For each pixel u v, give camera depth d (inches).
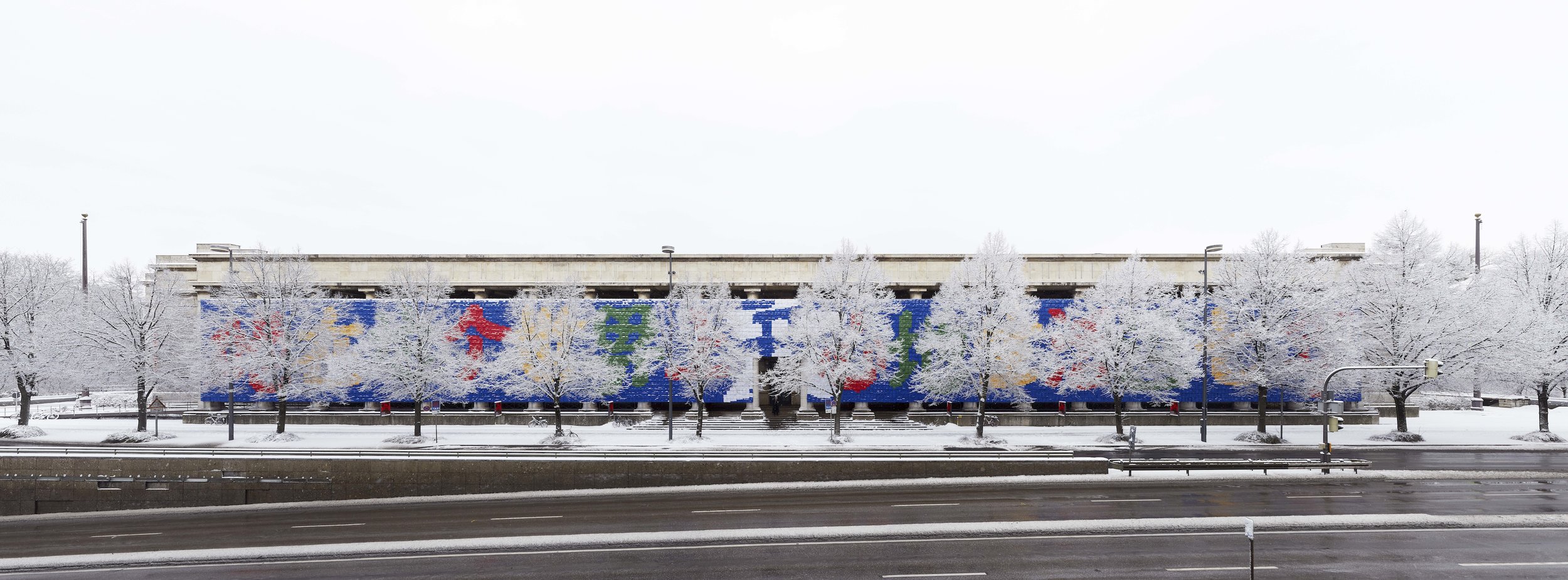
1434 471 1354.6
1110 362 1782.7
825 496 1212.5
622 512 1119.0
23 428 1855.3
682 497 1229.7
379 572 825.5
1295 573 788.6
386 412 2143.2
